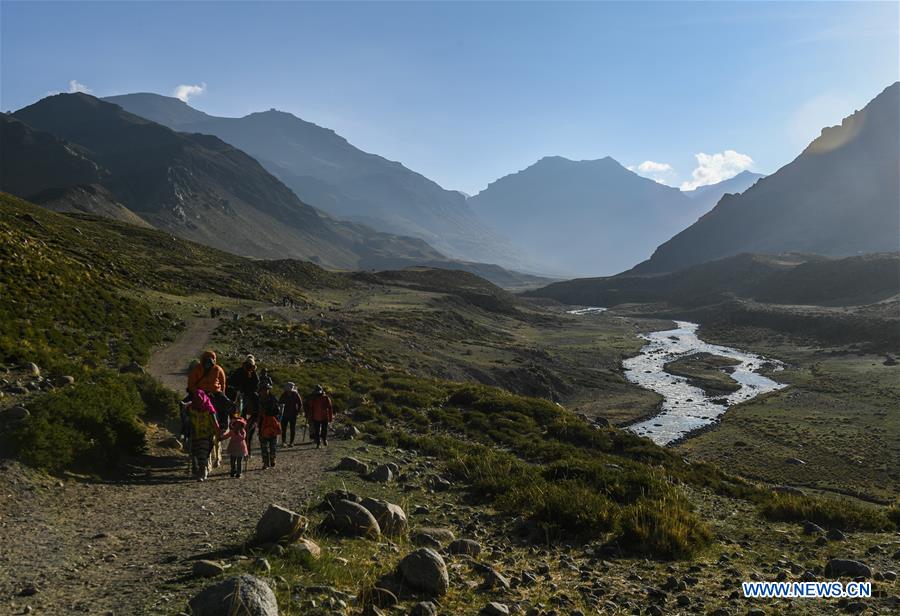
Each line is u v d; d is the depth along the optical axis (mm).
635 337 168125
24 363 17312
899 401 76125
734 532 13727
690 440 60750
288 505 10617
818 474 48000
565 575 8992
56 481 10023
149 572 6621
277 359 42750
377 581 6867
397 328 103125
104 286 55656
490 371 81312
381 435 21078
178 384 27547
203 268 109562
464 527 11344
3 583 6016
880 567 10805
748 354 135375
